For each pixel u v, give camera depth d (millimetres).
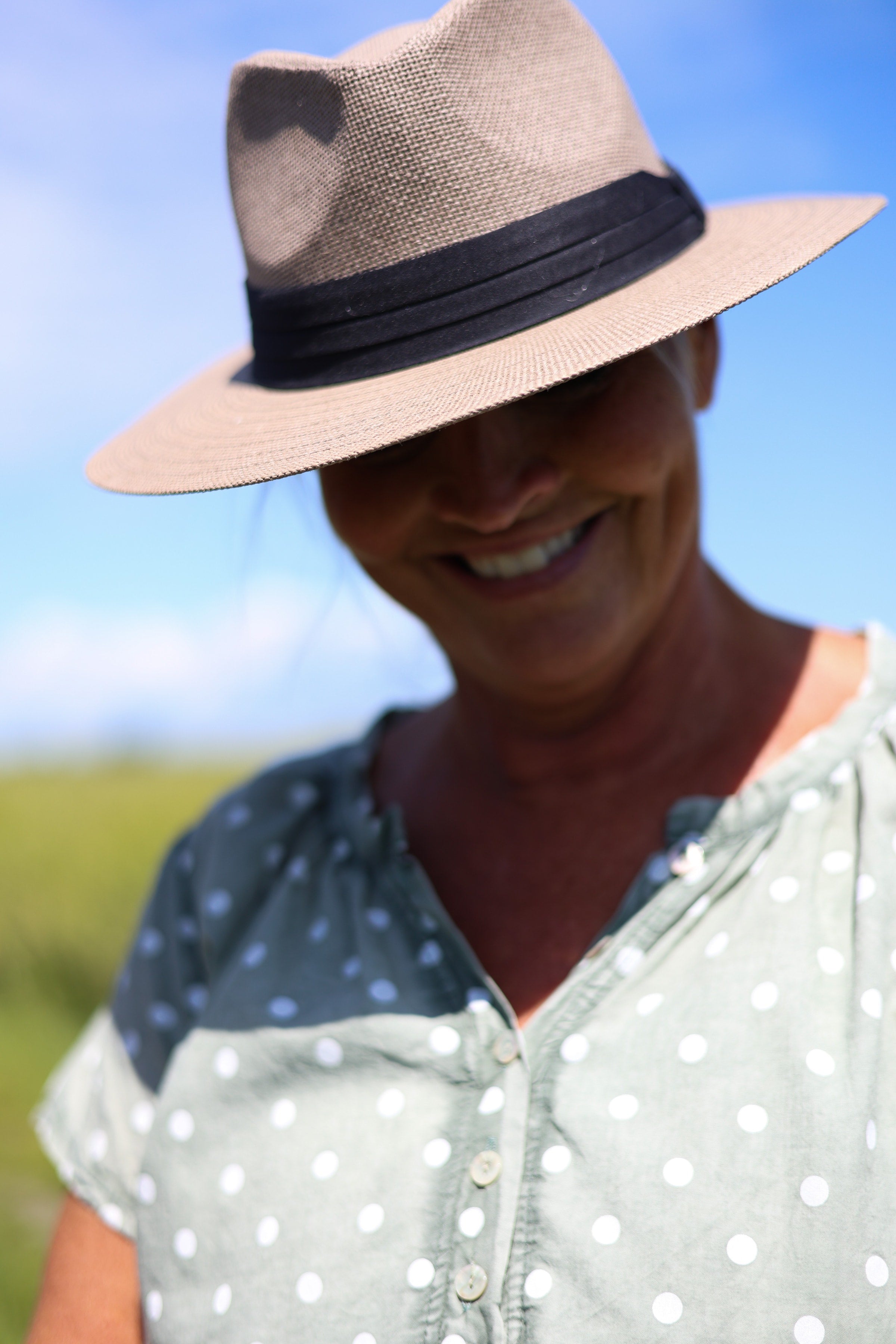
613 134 1255
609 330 1146
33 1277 3348
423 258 1214
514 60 1209
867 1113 1049
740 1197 1060
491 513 1217
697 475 1316
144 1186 1381
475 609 1316
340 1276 1189
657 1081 1140
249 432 1301
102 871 5223
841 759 1253
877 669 1317
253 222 1337
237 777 6402
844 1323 1001
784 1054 1100
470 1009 1288
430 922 1379
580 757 1403
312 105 1223
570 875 1373
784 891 1193
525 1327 1087
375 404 1188
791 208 1427
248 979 1456
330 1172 1252
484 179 1191
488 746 1484
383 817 1495
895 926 1121
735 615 1437
